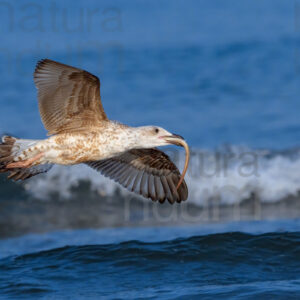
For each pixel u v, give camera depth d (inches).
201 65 1176.8
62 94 400.5
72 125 415.5
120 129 424.8
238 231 561.0
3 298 441.1
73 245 549.3
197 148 862.5
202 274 476.7
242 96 1055.0
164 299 424.8
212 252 514.9
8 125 914.7
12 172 421.4
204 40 1283.2
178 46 1252.5
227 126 939.3
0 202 727.1
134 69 1157.7
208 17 1416.1
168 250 519.5
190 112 997.2
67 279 474.9
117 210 717.9
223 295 427.2
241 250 516.4
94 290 451.8
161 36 1300.4
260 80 1112.8
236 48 1239.5
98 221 679.7
